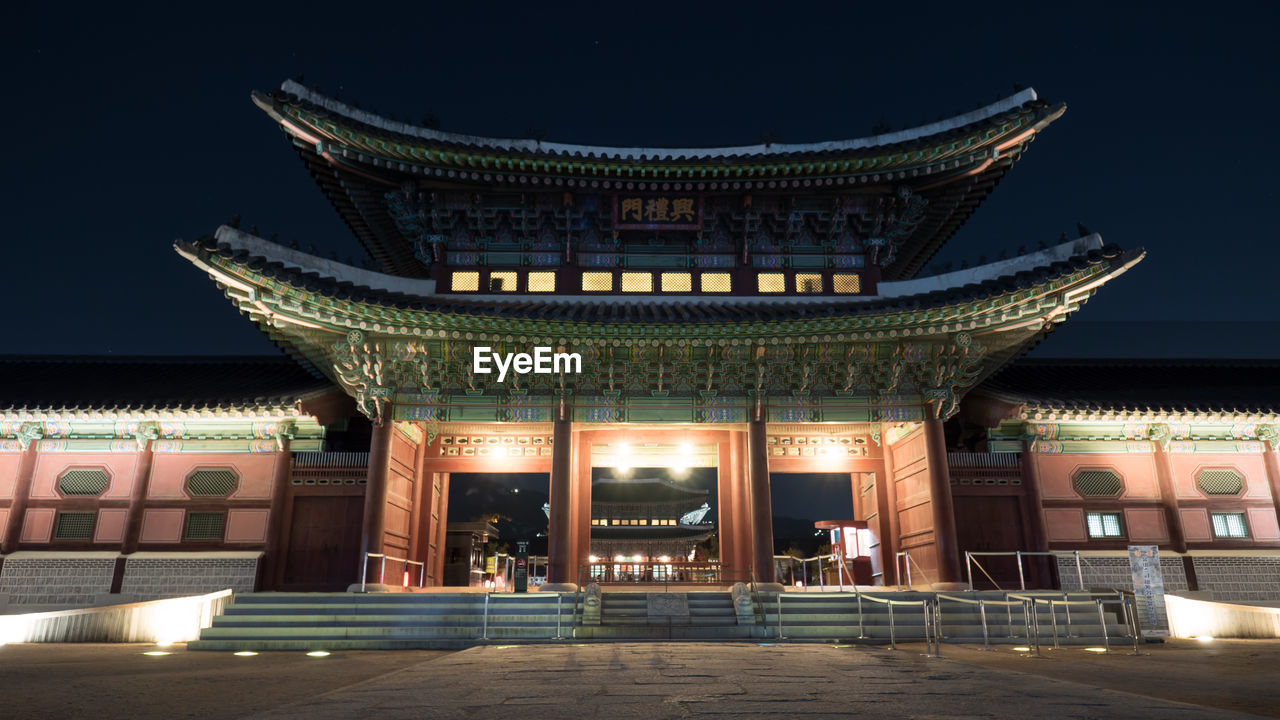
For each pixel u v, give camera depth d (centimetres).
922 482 2373
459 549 4047
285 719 648
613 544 5800
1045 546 2420
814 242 2603
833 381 2355
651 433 2503
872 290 2527
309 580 2369
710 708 705
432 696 800
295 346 2305
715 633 1861
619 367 2327
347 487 2442
